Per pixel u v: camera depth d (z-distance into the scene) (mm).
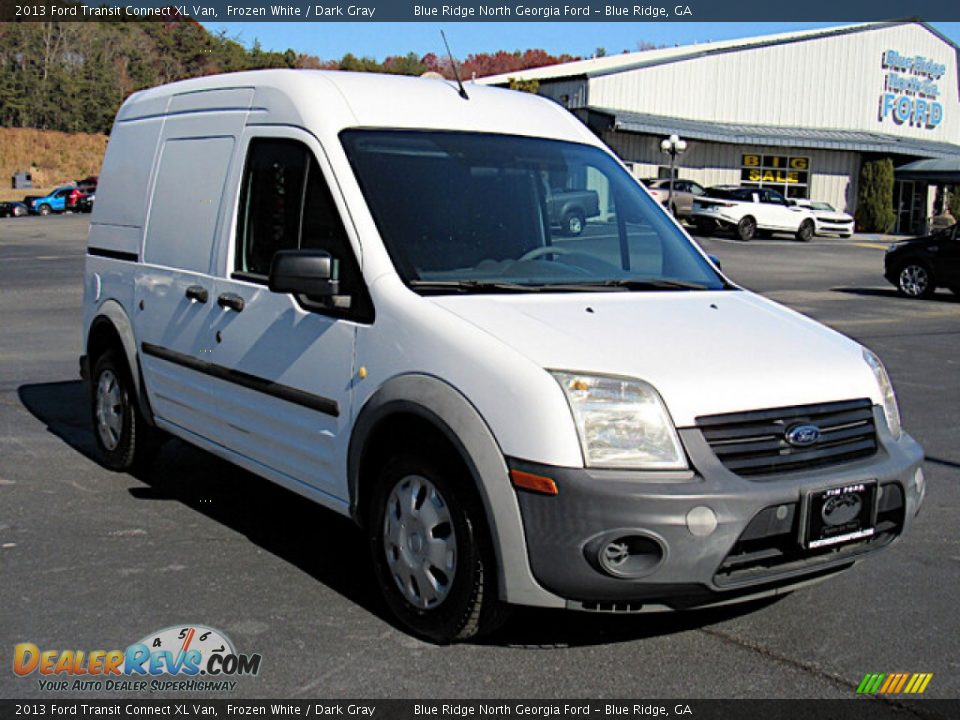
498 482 3676
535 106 5457
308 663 3932
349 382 4324
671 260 5090
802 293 20078
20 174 77000
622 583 3570
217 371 5211
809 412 3908
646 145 41031
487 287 4324
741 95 43469
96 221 6758
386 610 4445
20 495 6023
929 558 5234
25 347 11516
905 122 48375
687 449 3643
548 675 3857
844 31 45344
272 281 4340
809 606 4570
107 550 5133
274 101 5027
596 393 3645
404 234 4410
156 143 6121
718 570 3625
